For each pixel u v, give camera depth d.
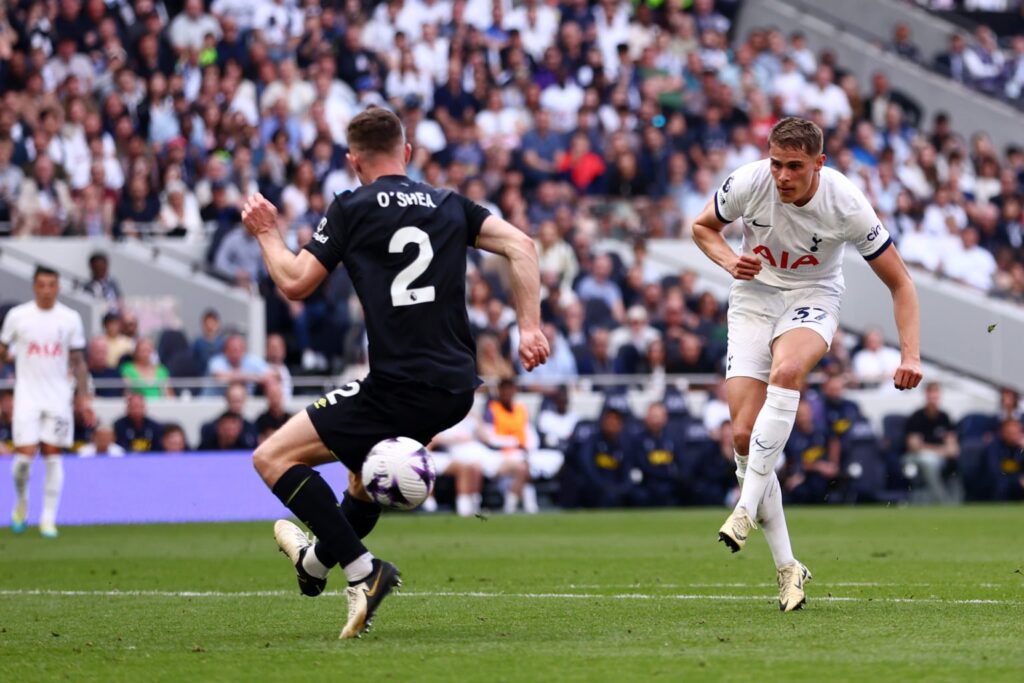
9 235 58.50
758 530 42.19
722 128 70.62
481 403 53.16
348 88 67.69
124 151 62.22
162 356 54.94
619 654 15.70
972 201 73.81
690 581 25.92
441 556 32.47
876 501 55.25
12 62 61.69
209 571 29.30
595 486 53.09
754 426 19.69
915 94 80.75
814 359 19.89
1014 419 57.22
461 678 14.09
